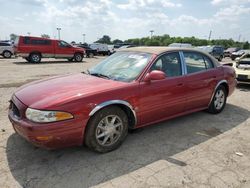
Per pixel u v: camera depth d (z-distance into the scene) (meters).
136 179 2.97
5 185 2.80
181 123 4.87
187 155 3.59
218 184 2.91
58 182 2.88
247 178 3.05
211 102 5.27
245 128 4.71
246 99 7.07
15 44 17.77
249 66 8.46
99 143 3.47
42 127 2.95
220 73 5.26
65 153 3.54
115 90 3.50
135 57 4.25
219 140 4.14
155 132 4.39
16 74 11.49
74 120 3.12
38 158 3.39
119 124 3.64
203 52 5.06
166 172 3.13
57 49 19.12
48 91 3.41
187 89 4.47
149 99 3.87
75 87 3.52
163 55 4.22
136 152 3.63
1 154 3.47
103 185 2.84
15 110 3.38
